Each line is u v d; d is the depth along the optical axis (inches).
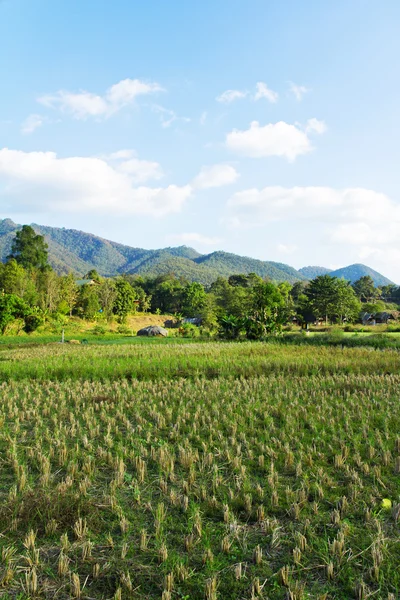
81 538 182.7
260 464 261.4
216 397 446.0
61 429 338.3
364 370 601.9
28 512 197.3
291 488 232.2
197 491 225.0
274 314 1482.5
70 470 253.4
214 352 848.3
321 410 388.2
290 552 175.0
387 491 225.8
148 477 249.9
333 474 250.8
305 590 152.3
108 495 221.3
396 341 1026.7
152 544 180.4
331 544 172.1
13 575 160.7
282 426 345.7
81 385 539.8
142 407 414.3
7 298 1713.8
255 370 614.2
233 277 4480.8
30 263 3193.9
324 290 3157.0
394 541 179.8
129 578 153.9
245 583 156.0
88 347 1064.2
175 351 881.5
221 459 277.0
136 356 787.4
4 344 1283.2
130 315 3321.9
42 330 1940.2
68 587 154.8
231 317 1461.6
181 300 3882.9
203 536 184.9
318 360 682.2
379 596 146.9
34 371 611.2
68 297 2625.5
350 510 205.6
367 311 3452.3
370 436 313.6
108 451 292.7
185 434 332.8
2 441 314.8
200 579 156.7
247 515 203.8
